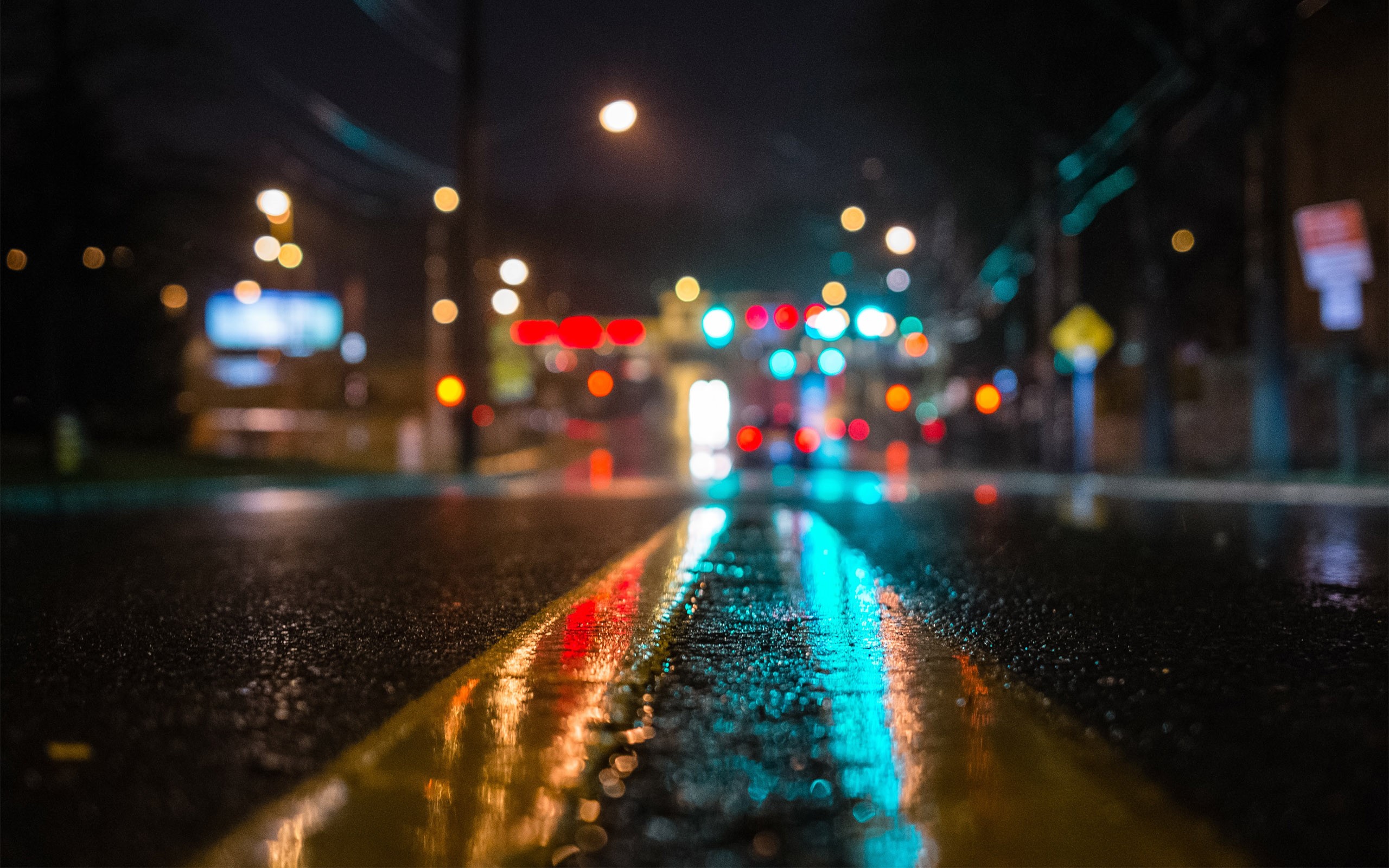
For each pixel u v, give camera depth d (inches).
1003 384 1817.2
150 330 1517.0
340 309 2265.0
